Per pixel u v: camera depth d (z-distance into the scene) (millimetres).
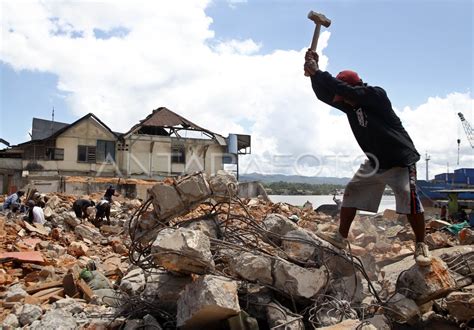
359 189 4434
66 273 7129
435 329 4277
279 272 4242
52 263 8430
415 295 4246
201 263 3947
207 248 4035
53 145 32969
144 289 4789
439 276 4238
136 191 26641
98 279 6645
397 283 4445
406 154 4086
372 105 4160
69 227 13852
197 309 3621
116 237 12320
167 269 4508
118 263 8742
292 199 24531
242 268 4273
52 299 5980
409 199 4133
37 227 12570
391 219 11969
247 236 5137
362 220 9820
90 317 4613
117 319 4391
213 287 3660
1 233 11094
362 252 6547
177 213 4633
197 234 4047
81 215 15180
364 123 4180
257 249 4582
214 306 3566
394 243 8586
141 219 4699
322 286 4230
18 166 32312
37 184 25469
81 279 6340
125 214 16906
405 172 4168
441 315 4496
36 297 6059
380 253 7289
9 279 7172
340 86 4152
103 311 4895
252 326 3826
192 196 4590
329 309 4117
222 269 4609
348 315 4098
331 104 4457
